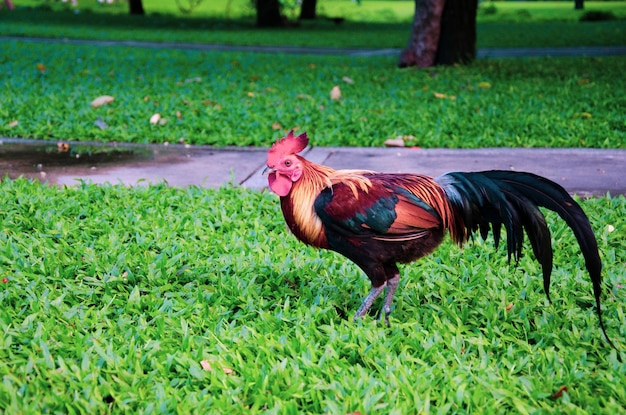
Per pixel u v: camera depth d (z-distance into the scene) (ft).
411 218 13.82
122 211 22.22
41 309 15.39
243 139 32.42
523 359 13.60
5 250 18.37
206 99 40.60
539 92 42.73
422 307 16.30
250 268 17.95
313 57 64.90
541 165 28.48
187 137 32.63
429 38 54.44
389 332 14.93
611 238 20.35
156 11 134.00
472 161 29.17
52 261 17.94
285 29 102.32
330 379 12.82
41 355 13.58
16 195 23.08
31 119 35.24
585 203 23.15
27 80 45.83
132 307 15.74
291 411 11.80
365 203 13.74
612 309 15.88
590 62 58.44
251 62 59.00
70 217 21.91
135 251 19.01
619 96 40.47
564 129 33.32
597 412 11.93
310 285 17.10
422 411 11.89
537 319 15.38
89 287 16.83
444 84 46.24
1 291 16.28
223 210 22.21
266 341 14.02
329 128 34.30
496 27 109.29
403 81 47.65
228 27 103.24
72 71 51.08
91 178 26.81
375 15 137.90
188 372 13.08
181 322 14.74
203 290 16.76
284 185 14.11
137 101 39.42
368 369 13.35
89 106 38.32
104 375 13.08
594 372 13.35
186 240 19.99
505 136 32.58
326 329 14.61
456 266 18.67
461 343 14.29
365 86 45.70
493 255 19.08
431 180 14.34
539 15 138.82
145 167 28.40
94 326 14.79
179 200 23.45
